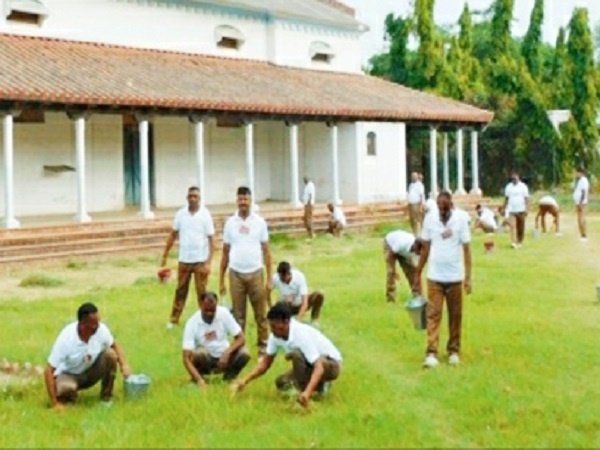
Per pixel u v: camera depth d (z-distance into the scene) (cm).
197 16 3197
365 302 1463
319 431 762
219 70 3055
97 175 2809
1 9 2614
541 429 782
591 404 853
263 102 2723
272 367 1002
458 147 3584
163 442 741
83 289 1725
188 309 1429
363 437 752
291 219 2784
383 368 1015
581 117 4869
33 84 2173
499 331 1206
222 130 3253
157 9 3056
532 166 4772
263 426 786
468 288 1027
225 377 949
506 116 4700
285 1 3738
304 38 3584
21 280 1848
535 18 5097
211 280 1788
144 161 2447
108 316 1365
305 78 3356
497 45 4956
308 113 2855
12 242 2061
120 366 908
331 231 2791
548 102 4869
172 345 1148
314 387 834
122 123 2883
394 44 4775
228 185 3284
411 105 3356
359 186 3341
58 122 2695
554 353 1067
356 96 3262
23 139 2600
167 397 875
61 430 786
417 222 2738
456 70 4716
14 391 934
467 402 855
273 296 1470
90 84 2336
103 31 2886
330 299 1488
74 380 873
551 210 2750
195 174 3141
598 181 4866
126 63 2738
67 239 2175
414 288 1359
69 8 2789
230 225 1120
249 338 1185
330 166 3391
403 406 845
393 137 3491
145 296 1578
